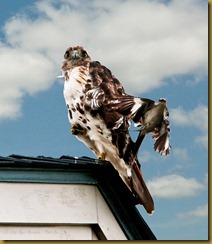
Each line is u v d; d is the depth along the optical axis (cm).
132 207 562
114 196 557
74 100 691
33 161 536
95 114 658
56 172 544
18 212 530
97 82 686
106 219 552
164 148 532
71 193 546
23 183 538
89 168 547
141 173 634
